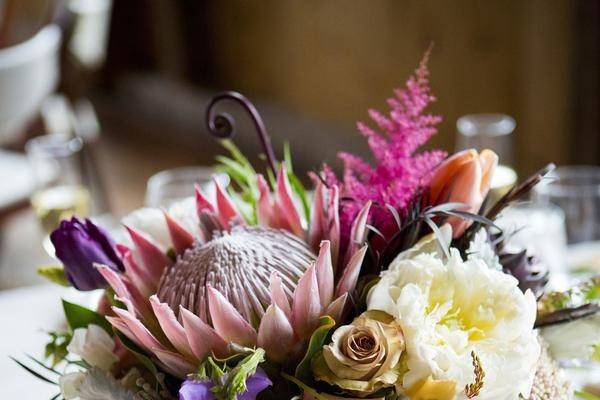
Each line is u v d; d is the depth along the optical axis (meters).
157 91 4.10
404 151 0.77
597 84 2.25
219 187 0.79
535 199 1.19
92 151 2.45
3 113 2.09
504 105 2.53
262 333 0.70
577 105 2.30
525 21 2.37
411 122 0.77
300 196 0.84
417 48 2.80
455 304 0.71
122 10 4.12
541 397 0.75
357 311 0.72
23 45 2.15
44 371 1.07
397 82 2.93
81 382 0.74
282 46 3.44
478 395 0.69
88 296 0.95
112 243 0.80
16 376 1.07
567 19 2.24
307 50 3.31
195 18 3.84
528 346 0.70
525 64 2.41
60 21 2.28
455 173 0.75
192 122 3.89
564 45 2.27
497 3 2.44
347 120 3.23
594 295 0.80
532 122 2.45
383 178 0.76
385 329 0.69
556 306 0.79
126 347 0.74
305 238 0.77
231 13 3.65
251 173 0.88
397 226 0.75
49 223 1.48
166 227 0.82
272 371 0.71
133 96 4.22
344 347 0.69
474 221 0.76
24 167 2.03
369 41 3.01
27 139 2.37
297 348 0.71
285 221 0.77
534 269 0.79
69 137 1.59
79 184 1.51
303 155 3.40
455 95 2.70
